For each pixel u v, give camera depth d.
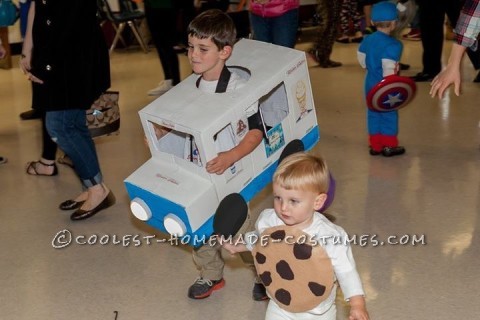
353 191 3.79
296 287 2.06
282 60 2.53
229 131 2.37
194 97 2.39
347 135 4.73
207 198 2.28
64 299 2.88
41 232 3.51
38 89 3.30
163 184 2.33
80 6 3.26
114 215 3.67
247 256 2.71
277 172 1.98
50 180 4.21
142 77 6.84
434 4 5.73
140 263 3.15
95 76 3.40
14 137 5.06
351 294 1.98
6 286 3.00
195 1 7.41
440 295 2.76
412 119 4.96
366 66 4.12
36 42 3.23
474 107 5.18
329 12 6.68
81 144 3.49
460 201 3.60
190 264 3.12
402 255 3.08
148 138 2.44
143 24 8.25
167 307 2.79
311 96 2.67
